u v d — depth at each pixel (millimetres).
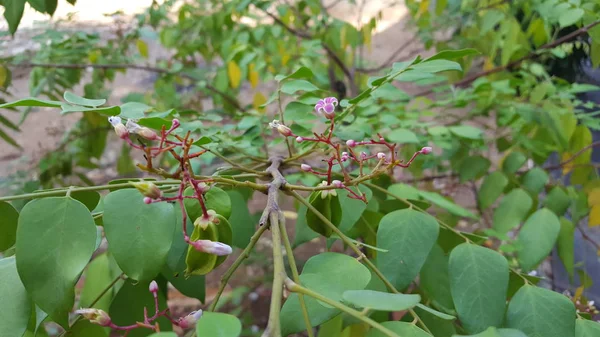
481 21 493
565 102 439
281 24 561
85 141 548
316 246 709
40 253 159
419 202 268
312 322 160
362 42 602
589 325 194
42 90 501
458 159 420
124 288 224
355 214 237
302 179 371
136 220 167
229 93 631
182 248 210
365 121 349
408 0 625
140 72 928
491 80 524
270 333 128
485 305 190
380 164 198
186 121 338
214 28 575
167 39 605
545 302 189
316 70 515
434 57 228
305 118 290
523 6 453
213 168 445
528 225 276
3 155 788
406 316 212
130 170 572
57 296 157
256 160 289
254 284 697
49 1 296
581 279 414
